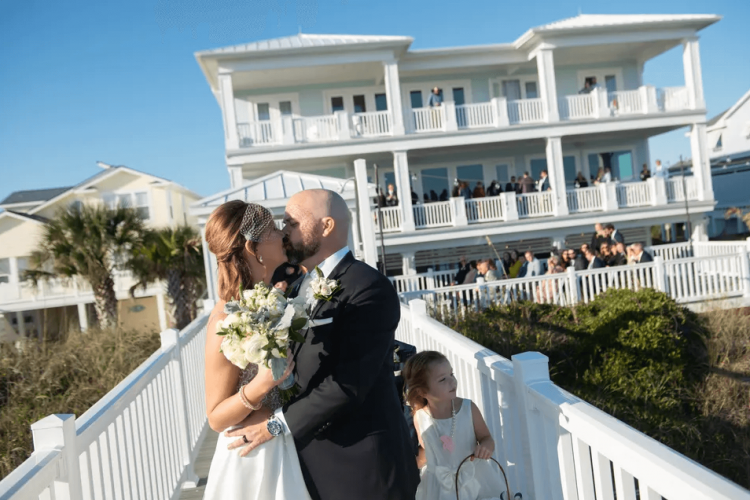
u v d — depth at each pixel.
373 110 23.33
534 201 21.11
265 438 1.98
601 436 1.98
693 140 21.89
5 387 8.30
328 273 2.09
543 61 21.34
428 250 22.89
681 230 26.73
